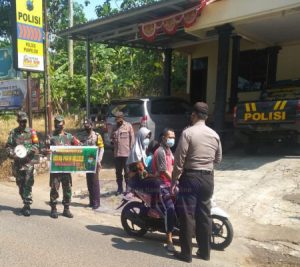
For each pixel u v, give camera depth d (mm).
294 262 5152
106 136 11625
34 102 12453
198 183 4977
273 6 9250
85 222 6746
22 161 7012
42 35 11516
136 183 5926
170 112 11828
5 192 9195
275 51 13992
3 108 13344
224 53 10750
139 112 11273
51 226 6387
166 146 5816
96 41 14500
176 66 20000
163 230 5734
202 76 17016
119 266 4754
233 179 8398
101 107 17297
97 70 21578
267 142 10320
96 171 7590
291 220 6348
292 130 9508
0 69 14070
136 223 5926
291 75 13891
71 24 21016
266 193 7438
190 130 5035
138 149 6301
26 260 4844
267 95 11195
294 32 12188
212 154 5059
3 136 14469
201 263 4996
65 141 7098
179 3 10586
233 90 12812
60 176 6949
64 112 20016
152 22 11383
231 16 10016
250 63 15234
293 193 7273
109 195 8609
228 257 5270
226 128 11297
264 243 5758
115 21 12289
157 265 4844
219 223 6031
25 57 11039
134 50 21188
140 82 21109
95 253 5184
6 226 6285
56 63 22562
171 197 5488
